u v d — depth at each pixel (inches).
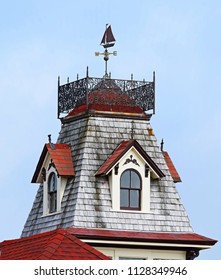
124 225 3021.7
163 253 3048.7
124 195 3048.7
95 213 3009.4
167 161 3179.1
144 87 3157.0
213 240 3068.4
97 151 3075.8
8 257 2437.3
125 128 3122.5
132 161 3061.0
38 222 3125.0
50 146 3100.4
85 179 3034.0
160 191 3097.9
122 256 3006.9
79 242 2353.6
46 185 3110.2
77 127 3127.5
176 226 3073.3
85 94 3117.6
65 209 3031.5
